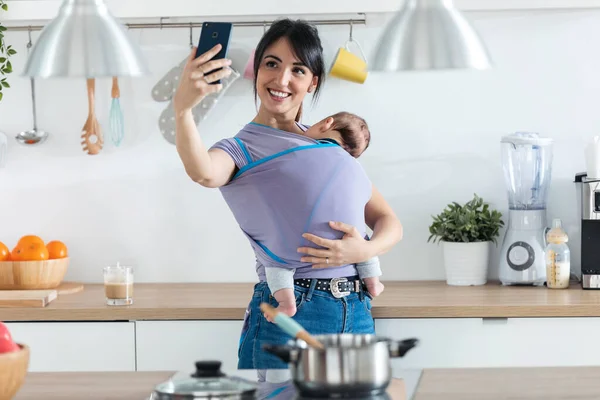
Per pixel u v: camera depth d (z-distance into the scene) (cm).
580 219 317
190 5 319
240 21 326
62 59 169
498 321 273
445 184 327
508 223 315
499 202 326
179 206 332
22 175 334
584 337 273
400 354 140
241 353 238
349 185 234
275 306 235
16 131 333
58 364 280
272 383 159
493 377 165
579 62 323
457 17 179
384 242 243
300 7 317
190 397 134
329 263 229
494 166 326
